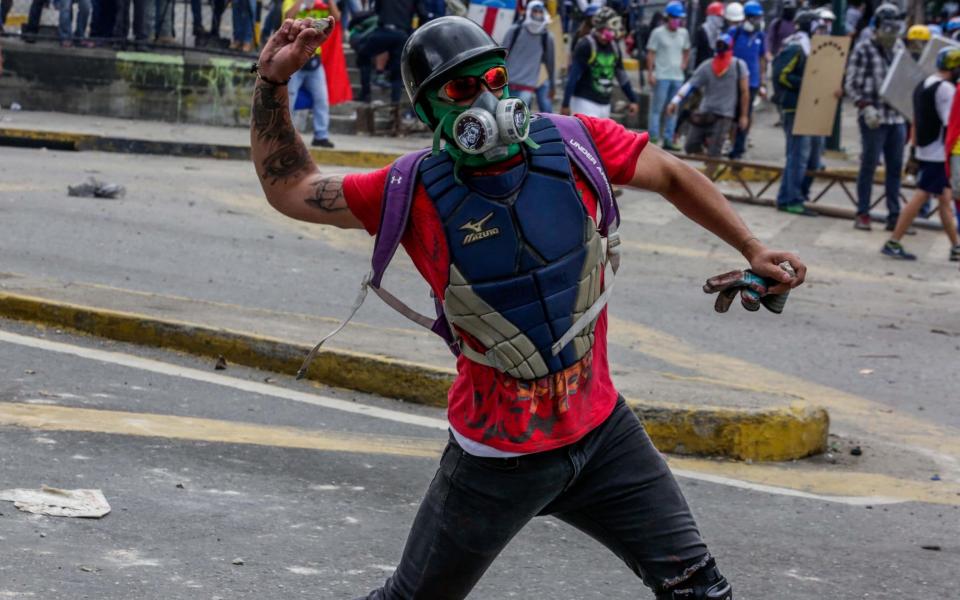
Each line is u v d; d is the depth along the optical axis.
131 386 7.32
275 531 5.25
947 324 10.80
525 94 17.08
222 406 7.11
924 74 14.72
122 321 8.29
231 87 21.22
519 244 3.08
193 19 22.12
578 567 5.11
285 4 18.52
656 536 3.29
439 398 7.45
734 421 6.82
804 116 16.17
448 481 3.28
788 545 5.53
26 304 8.59
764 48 24.94
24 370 7.41
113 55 21.14
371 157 18.30
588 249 3.14
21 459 5.81
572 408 3.19
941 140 13.48
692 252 13.50
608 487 3.29
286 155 3.28
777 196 17.16
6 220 12.22
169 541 5.03
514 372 3.13
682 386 7.37
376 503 5.70
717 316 10.58
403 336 8.39
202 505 5.48
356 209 3.23
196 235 12.36
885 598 4.95
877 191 19.33
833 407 8.12
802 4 25.36
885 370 9.15
